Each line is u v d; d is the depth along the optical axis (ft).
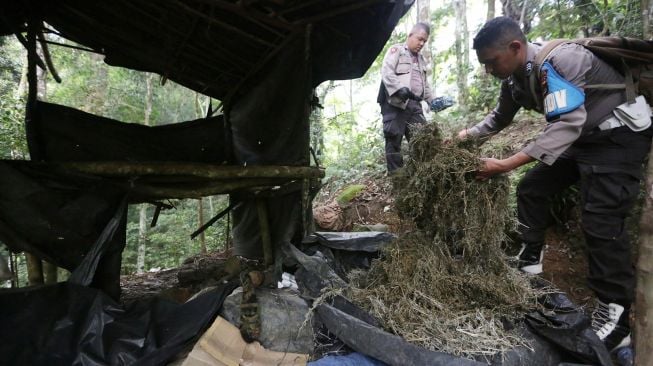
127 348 5.37
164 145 9.87
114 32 8.89
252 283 6.68
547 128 5.76
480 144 6.65
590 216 6.13
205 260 12.55
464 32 20.24
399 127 11.73
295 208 9.05
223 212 10.61
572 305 6.02
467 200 6.20
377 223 12.28
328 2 7.29
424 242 6.74
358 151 19.76
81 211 6.69
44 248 6.45
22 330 5.13
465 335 5.60
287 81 8.48
